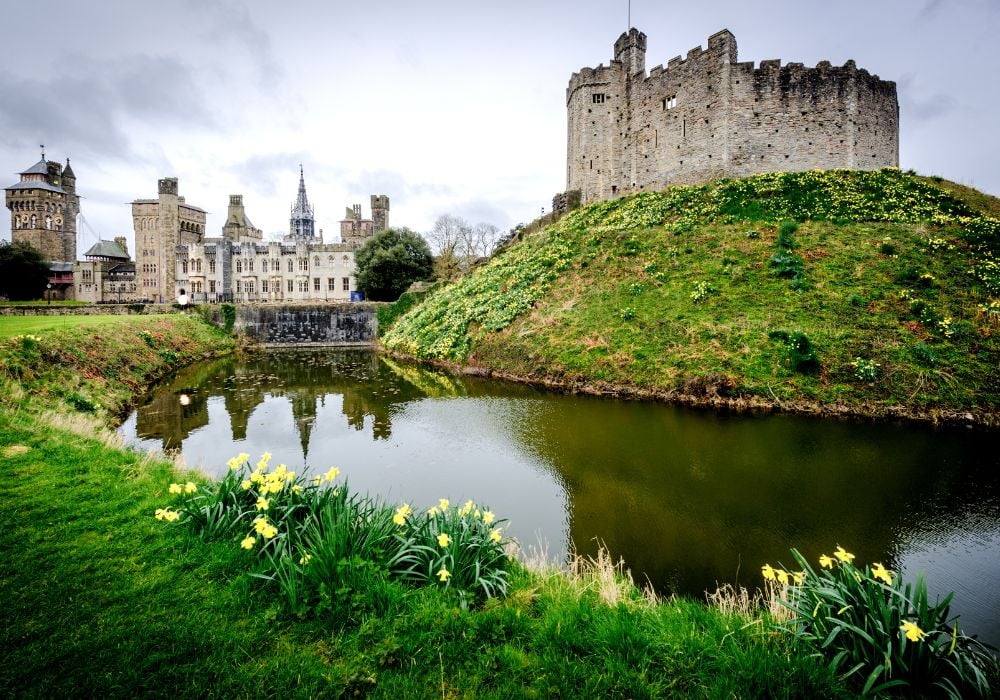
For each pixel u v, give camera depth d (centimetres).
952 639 421
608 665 434
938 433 1576
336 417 1884
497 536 610
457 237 7850
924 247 2600
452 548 564
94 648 414
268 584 505
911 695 408
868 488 1170
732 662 434
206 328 4391
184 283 7456
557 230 4297
